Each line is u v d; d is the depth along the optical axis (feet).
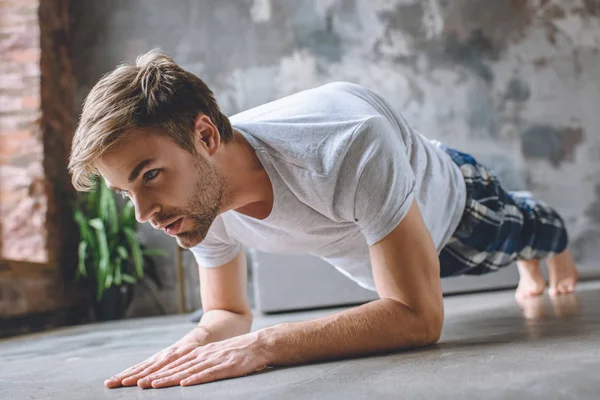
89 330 12.30
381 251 4.27
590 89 19.29
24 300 14.19
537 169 19.07
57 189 17.15
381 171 4.20
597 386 2.72
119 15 19.04
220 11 19.24
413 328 4.20
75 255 17.57
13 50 16.55
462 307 8.79
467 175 6.30
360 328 4.12
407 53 19.27
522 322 5.86
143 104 3.65
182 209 3.80
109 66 18.89
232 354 3.92
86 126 3.65
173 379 3.77
